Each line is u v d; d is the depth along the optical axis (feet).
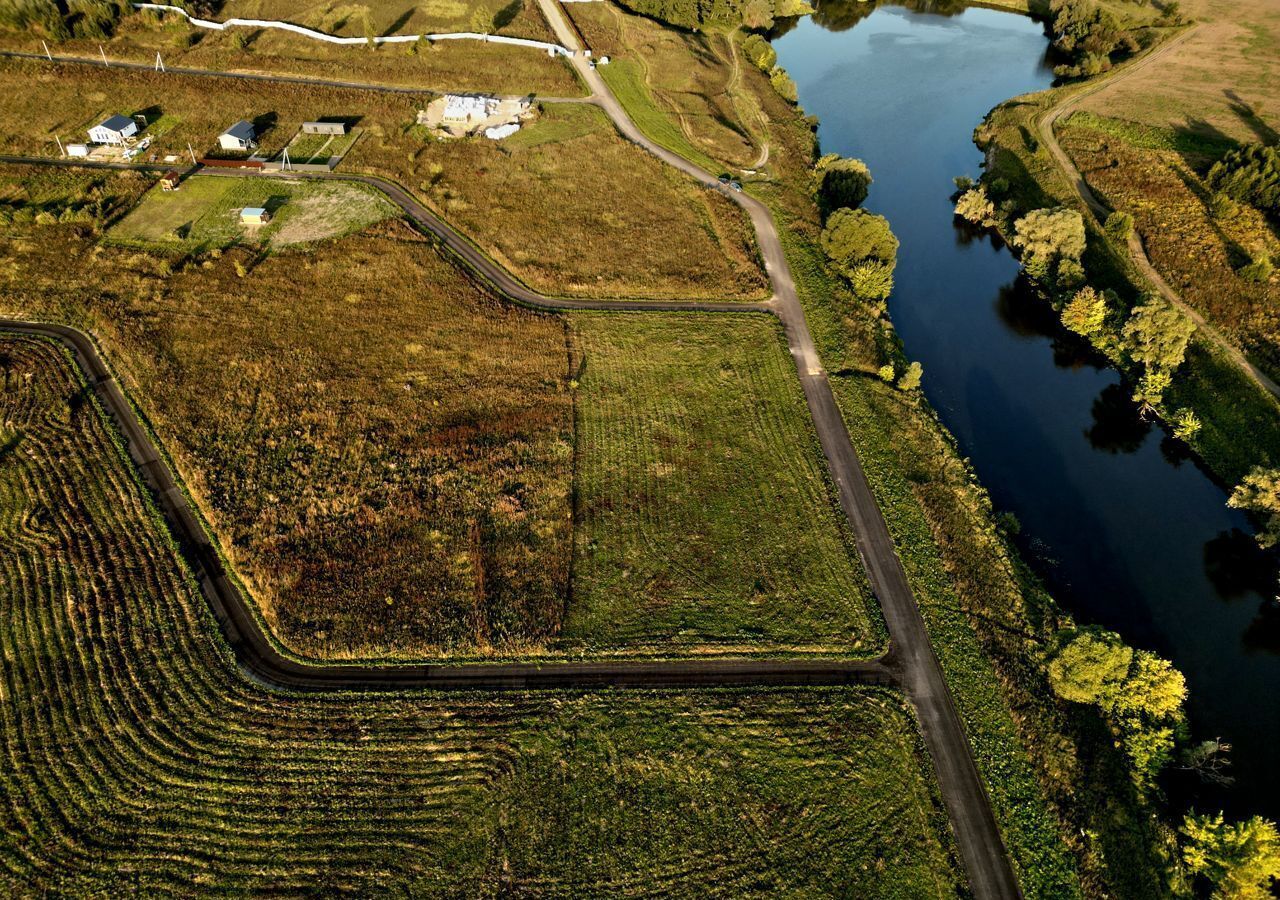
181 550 170.60
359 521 177.58
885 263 261.24
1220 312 245.45
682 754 143.33
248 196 278.46
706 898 127.34
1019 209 306.35
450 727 145.38
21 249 243.81
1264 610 178.70
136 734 142.20
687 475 194.08
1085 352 248.32
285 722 145.07
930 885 129.39
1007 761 143.95
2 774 136.36
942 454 206.18
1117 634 154.61
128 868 127.03
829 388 219.61
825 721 148.36
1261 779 147.95
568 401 212.02
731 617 165.07
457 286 246.47
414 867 128.47
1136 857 131.85
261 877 126.52
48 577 163.84
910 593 170.91
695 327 237.25
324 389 208.64
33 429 192.24
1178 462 214.28
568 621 163.02
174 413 197.67
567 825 134.00
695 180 302.86
